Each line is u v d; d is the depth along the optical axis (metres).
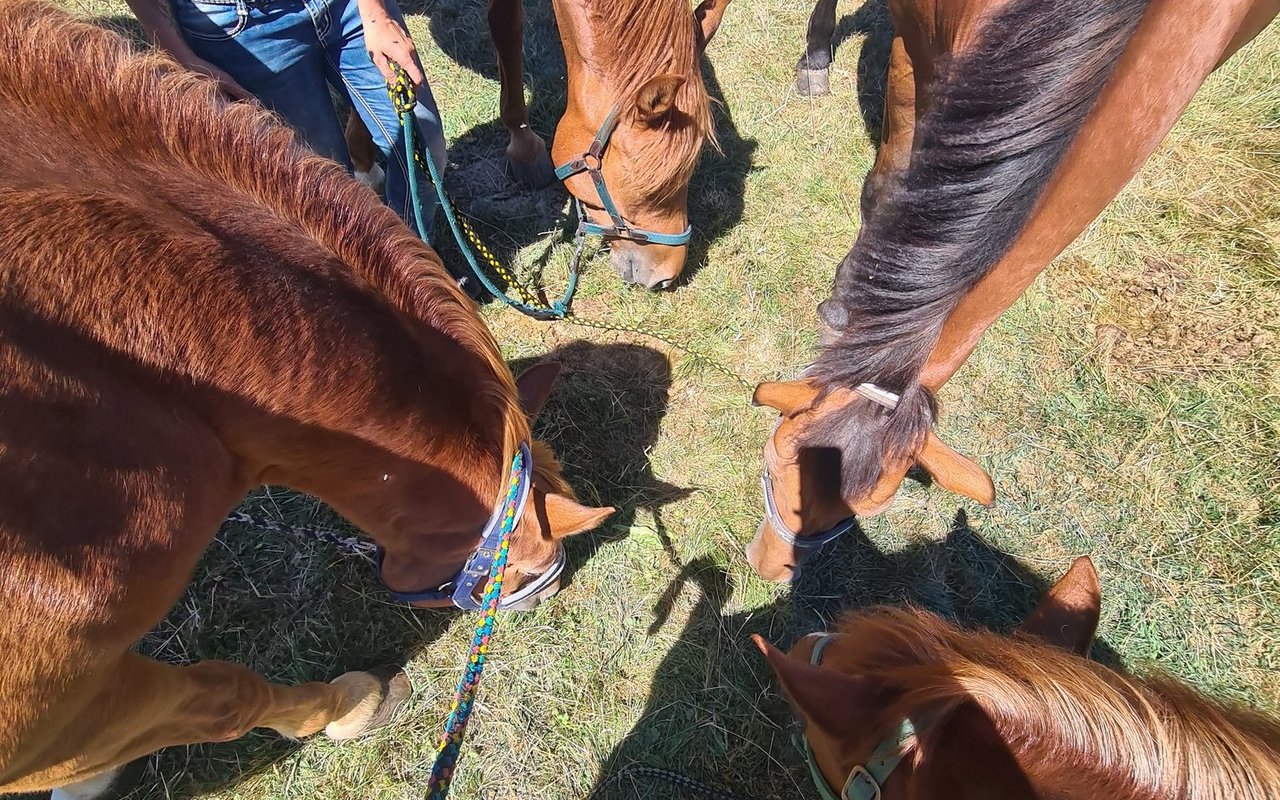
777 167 3.27
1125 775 0.95
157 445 1.05
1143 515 2.49
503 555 1.37
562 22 2.16
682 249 2.50
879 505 1.54
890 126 2.59
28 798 1.92
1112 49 1.32
